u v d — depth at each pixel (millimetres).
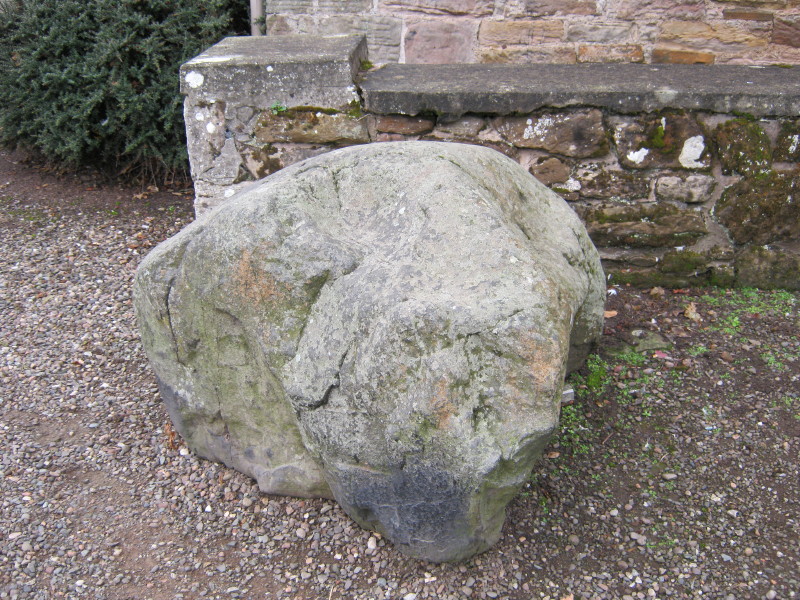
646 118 3648
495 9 4996
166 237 4809
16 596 2281
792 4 4797
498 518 2268
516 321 2008
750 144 3615
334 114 3867
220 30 5305
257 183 2746
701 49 4961
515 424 2014
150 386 3320
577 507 2596
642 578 2340
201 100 3869
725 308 3629
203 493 2699
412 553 2354
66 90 5172
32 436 2982
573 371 3205
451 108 3752
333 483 2369
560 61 5078
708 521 2529
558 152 3773
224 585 2336
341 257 2270
